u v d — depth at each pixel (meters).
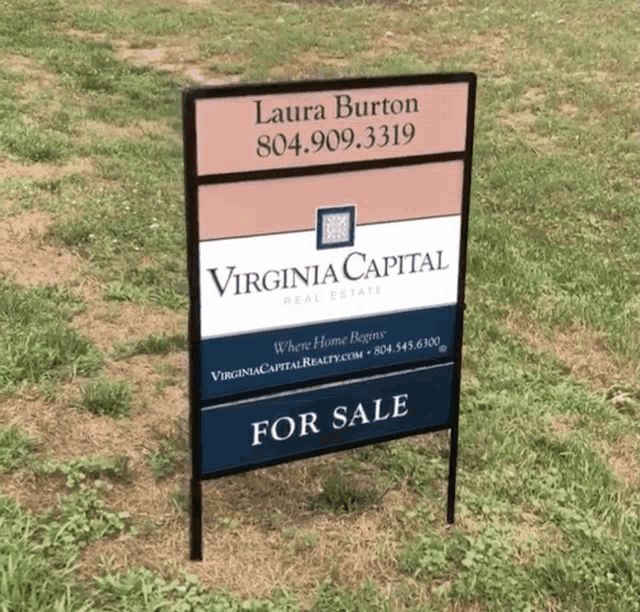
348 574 4.47
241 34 16.70
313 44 16.22
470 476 5.27
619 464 5.56
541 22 17.95
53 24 16.31
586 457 5.43
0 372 5.86
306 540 4.65
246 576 4.43
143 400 5.80
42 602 4.10
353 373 4.50
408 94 4.24
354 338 4.46
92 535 4.59
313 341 4.39
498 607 4.28
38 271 7.45
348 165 4.21
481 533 4.80
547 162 11.10
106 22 16.77
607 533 4.83
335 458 5.36
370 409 4.59
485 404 6.01
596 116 13.03
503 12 18.75
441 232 4.48
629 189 10.52
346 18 18.19
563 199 10.04
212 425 4.30
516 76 14.52
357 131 4.19
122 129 11.38
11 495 4.82
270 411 4.39
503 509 4.97
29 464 5.06
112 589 4.24
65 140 10.52
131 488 4.99
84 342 6.32
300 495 5.04
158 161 10.23
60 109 11.77
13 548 4.33
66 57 14.14
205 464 4.34
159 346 6.42
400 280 4.47
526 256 8.48
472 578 4.43
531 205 9.73
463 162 4.42
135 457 5.25
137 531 4.65
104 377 6.02
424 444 5.52
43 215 8.51
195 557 4.48
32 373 5.86
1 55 13.89
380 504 4.99
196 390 4.23
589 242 8.98
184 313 6.99
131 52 15.26
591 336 7.12
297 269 4.26
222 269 4.12
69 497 4.82
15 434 5.25
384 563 4.56
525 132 12.37
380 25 17.70
